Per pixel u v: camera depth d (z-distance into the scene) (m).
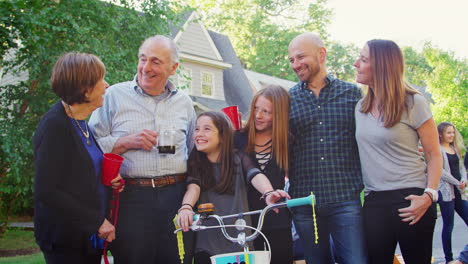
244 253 2.80
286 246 3.93
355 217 3.99
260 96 4.05
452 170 7.41
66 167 3.26
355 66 3.98
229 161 3.81
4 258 10.45
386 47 3.80
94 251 3.49
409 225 3.66
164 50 3.84
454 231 11.21
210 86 23.08
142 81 3.88
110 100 3.96
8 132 9.36
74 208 3.23
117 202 3.64
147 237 3.73
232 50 27.05
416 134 3.78
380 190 3.75
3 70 10.90
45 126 3.21
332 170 4.06
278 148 4.00
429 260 3.72
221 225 3.02
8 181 10.70
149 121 3.92
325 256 4.15
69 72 3.25
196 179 3.81
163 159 3.83
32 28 8.03
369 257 3.89
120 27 10.81
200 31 22.66
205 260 3.63
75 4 9.55
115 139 3.76
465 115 29.59
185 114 4.15
